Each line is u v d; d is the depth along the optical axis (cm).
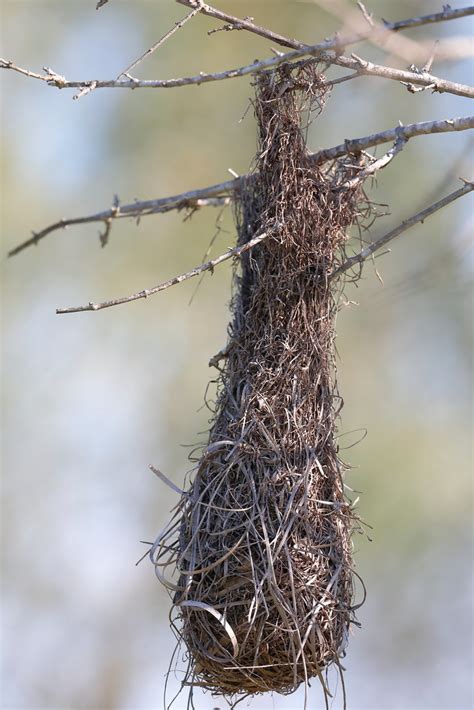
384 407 1478
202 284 1541
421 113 1403
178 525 659
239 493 644
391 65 653
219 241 1535
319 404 673
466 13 601
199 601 625
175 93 1546
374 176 718
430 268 1026
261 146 686
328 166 724
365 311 1427
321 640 623
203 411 1559
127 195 1564
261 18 1509
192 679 646
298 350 671
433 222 1348
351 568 664
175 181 1548
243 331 688
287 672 627
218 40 1543
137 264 1561
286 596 621
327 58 660
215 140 1552
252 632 618
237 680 629
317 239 681
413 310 1456
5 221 1566
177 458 1588
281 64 673
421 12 1264
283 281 673
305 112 714
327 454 668
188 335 1560
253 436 652
